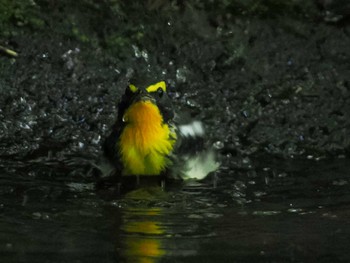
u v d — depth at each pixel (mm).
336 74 16125
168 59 16156
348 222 10641
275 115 14977
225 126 14625
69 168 12883
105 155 12836
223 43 16406
